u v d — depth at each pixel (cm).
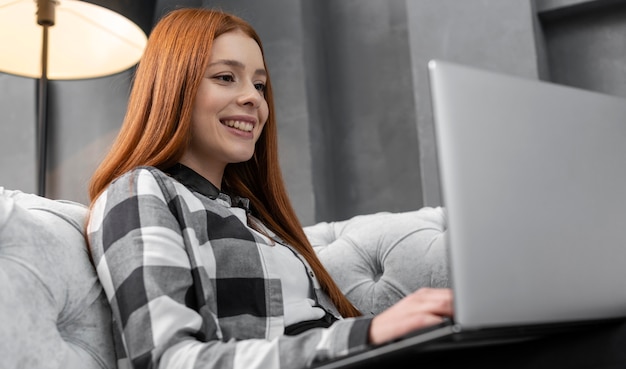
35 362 85
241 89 130
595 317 72
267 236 125
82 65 240
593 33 227
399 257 144
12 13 234
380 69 252
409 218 151
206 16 131
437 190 221
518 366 75
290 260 122
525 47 221
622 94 221
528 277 67
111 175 119
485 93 69
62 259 96
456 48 228
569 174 74
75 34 241
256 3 259
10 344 83
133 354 88
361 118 252
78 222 107
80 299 96
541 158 72
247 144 131
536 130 72
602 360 72
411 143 243
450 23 230
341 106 256
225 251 109
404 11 251
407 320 73
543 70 225
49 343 88
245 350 82
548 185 71
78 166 287
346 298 139
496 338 68
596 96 80
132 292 91
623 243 78
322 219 242
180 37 126
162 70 124
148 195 103
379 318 77
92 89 290
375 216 156
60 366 88
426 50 232
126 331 90
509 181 68
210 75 128
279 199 143
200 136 128
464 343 67
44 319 88
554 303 68
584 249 73
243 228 115
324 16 264
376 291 143
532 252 68
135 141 122
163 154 120
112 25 240
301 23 250
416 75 232
